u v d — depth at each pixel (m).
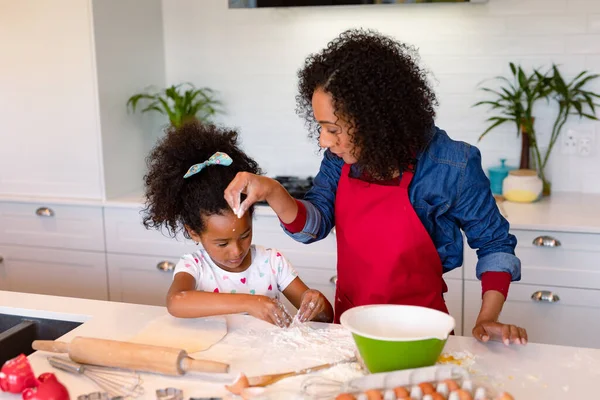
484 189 1.51
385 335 1.22
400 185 1.49
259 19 3.08
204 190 1.47
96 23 2.76
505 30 2.84
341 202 1.56
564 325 2.50
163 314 1.52
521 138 2.88
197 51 3.19
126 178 3.03
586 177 2.90
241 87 3.16
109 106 2.88
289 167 3.18
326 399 1.13
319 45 3.03
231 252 1.51
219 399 1.13
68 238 2.98
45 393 1.09
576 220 2.46
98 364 1.26
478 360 1.29
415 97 1.36
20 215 3.03
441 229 1.54
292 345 1.35
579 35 2.78
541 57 2.83
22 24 2.84
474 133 2.95
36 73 2.87
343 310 1.64
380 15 2.93
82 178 2.91
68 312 1.56
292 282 1.69
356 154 1.38
